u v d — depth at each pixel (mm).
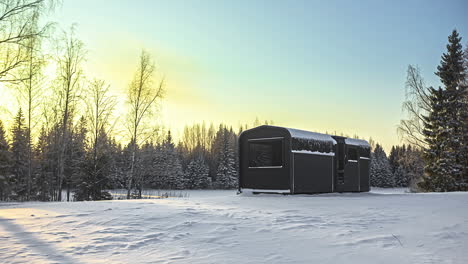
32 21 16656
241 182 19922
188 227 8031
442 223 8375
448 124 33594
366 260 5254
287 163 18359
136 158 33031
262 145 19578
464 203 13961
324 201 14773
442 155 33125
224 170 69875
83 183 27547
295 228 7820
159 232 7492
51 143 29734
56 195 31484
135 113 31000
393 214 10203
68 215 9938
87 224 8500
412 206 12656
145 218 9203
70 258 5570
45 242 6648
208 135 98500
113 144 33250
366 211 10945
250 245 6316
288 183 18250
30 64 19031
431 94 35719
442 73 35812
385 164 79062
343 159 21984
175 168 66562
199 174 68812
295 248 6055
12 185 29328
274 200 15156
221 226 8062
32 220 9125
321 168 20000
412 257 5363
